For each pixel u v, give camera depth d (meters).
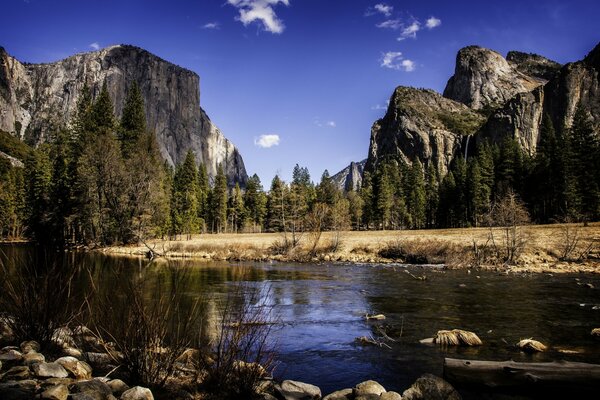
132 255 39.59
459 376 8.16
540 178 79.06
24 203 70.06
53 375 6.54
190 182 91.00
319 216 53.41
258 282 24.42
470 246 40.44
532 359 9.94
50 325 8.59
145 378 6.76
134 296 7.05
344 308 16.91
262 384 7.39
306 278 27.33
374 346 11.40
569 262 35.94
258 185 107.69
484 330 13.05
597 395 7.45
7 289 8.45
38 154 74.19
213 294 17.72
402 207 100.94
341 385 8.59
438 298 19.34
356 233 72.06
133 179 55.41
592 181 62.75
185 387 6.74
